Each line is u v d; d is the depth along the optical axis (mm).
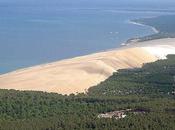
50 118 158500
